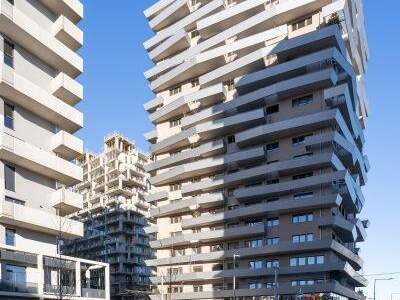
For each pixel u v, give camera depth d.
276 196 58.38
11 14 33.56
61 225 35.06
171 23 77.88
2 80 32.09
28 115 36.59
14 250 31.36
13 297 30.70
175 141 69.44
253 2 63.34
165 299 65.69
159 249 69.75
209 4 68.75
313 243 52.97
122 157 110.00
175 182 71.06
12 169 34.31
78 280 35.94
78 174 38.53
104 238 102.62
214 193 63.44
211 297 60.34
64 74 38.59
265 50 59.38
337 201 52.56
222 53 64.12
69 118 38.62
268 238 58.41
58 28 39.62
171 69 74.12
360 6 71.88
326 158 53.25
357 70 72.19
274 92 58.22
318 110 56.66
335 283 52.03
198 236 63.19
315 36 55.66
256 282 58.56
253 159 60.22
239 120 61.25
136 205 105.25
